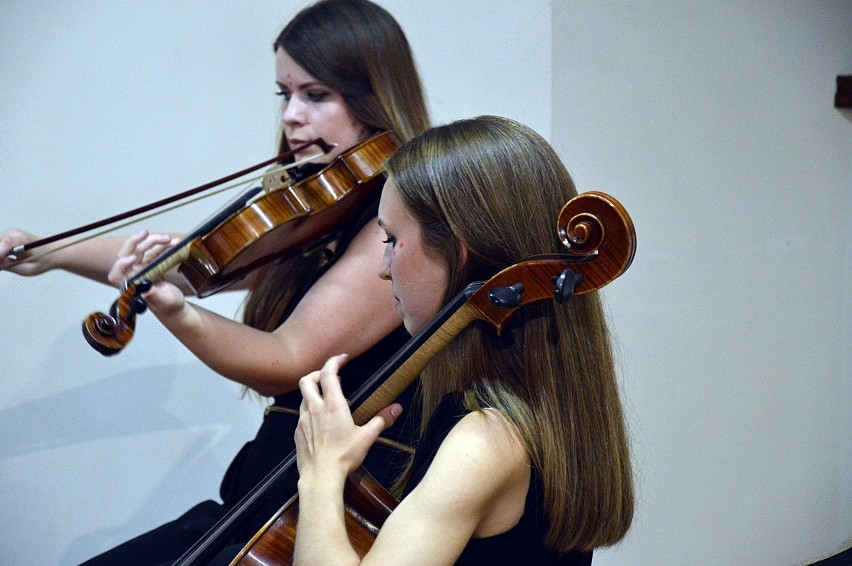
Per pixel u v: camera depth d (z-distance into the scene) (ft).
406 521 8.39
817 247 21.22
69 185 19.17
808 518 22.17
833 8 20.26
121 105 19.15
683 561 21.21
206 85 19.44
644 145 19.88
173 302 12.95
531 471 8.99
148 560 14.02
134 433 20.18
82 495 20.10
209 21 19.26
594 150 19.75
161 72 19.22
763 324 21.09
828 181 21.01
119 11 18.86
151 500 20.40
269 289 15.46
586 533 9.35
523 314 9.22
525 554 9.22
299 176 14.73
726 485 21.35
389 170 9.53
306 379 9.46
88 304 19.70
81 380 19.83
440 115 19.80
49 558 20.08
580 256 8.44
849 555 16.98
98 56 18.92
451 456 8.57
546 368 9.16
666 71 19.67
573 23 19.43
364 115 14.42
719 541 21.47
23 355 19.56
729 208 20.44
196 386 20.40
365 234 14.02
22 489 19.83
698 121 19.99
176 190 19.61
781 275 21.04
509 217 9.04
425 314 9.59
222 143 19.70
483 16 19.53
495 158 9.12
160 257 13.52
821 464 22.12
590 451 9.30
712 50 19.77
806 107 20.52
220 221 14.15
